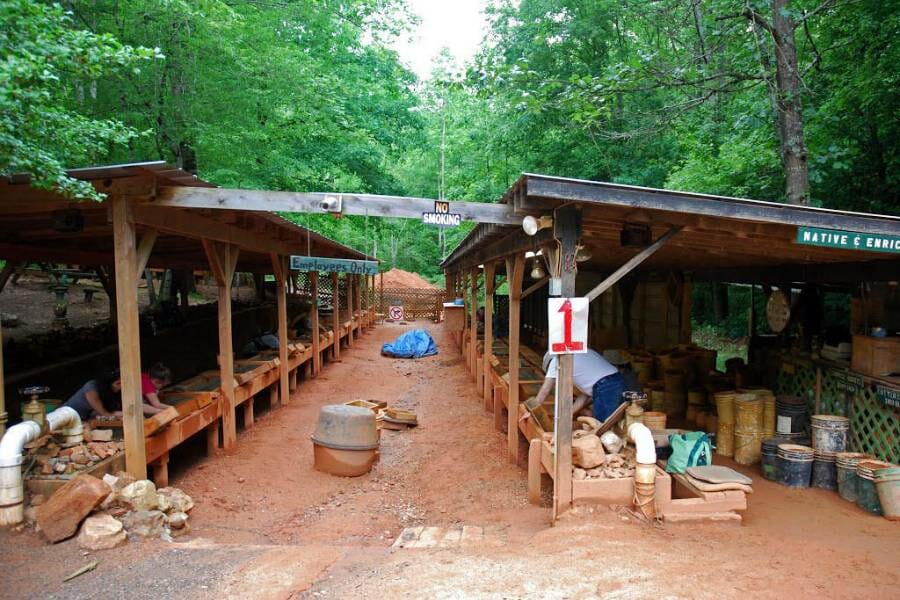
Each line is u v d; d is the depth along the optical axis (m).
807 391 7.29
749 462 6.59
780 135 8.62
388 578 3.53
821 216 4.48
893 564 3.75
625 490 4.66
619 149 16.30
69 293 17.84
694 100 9.74
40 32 3.61
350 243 28.95
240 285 25.70
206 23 9.97
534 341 15.01
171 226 5.77
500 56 16.44
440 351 17.47
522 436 8.24
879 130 8.87
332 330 15.78
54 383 8.55
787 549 3.97
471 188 27.58
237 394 7.88
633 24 15.22
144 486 4.70
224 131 12.16
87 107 10.46
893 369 5.94
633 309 13.15
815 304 8.11
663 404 8.91
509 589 3.25
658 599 3.07
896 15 7.70
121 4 10.27
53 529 4.17
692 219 4.63
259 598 3.34
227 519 5.36
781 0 8.16
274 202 5.09
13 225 6.45
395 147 19.50
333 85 14.21
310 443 8.06
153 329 13.13
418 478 6.80
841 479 5.45
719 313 17.98
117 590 3.47
